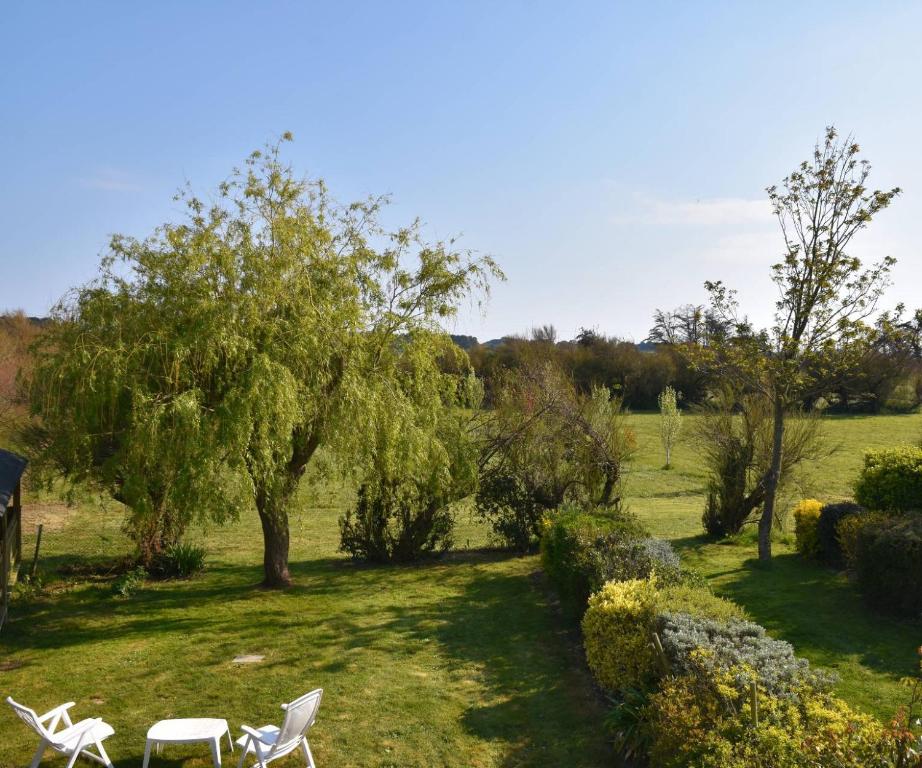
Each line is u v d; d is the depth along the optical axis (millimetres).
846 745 5164
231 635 11656
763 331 15602
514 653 10805
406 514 17469
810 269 14727
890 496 14422
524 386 18969
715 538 19250
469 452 16703
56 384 12477
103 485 13609
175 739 6902
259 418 11750
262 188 13172
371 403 13016
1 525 12406
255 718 8531
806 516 15703
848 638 10484
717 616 8180
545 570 15125
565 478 18750
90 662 10398
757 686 6258
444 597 14156
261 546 19688
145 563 15852
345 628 12047
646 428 43844
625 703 7684
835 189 14570
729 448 19547
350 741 7922
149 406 11891
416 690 9367
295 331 12453
